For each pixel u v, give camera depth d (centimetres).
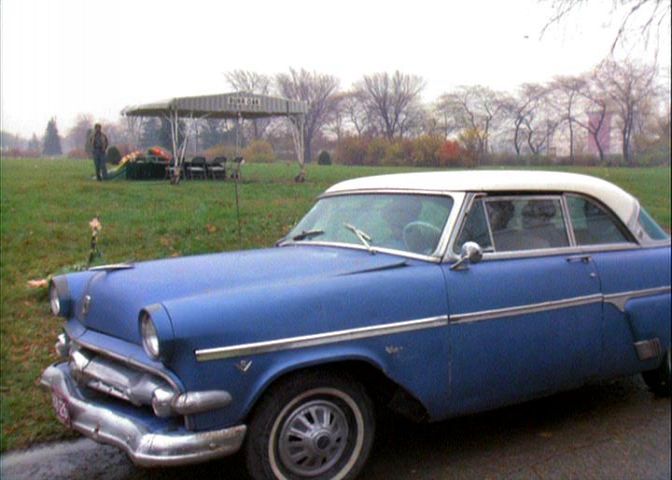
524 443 419
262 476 326
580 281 432
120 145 2522
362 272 362
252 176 1889
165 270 377
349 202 464
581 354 431
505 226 418
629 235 480
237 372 312
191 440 304
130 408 333
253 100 1769
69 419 347
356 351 339
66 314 390
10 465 391
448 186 414
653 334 468
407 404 371
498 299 391
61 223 984
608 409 478
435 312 367
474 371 382
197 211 1136
